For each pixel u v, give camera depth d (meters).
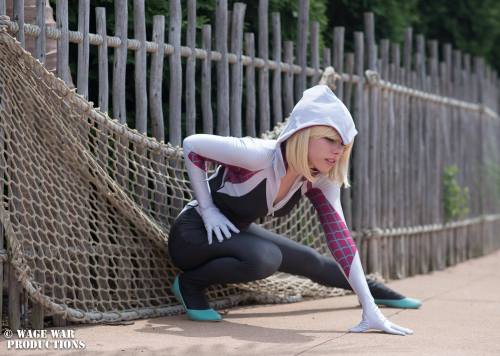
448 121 8.95
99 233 4.88
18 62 4.37
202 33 5.68
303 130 4.47
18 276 4.36
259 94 6.08
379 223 7.27
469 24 10.63
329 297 6.13
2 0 4.39
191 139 4.79
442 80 8.80
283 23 6.84
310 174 4.56
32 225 4.58
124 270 5.01
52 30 4.65
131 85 5.95
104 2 5.78
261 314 5.28
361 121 6.99
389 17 8.35
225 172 4.93
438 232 8.51
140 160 5.09
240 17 5.82
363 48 7.16
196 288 4.95
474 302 5.89
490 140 10.58
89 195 4.91
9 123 4.42
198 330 4.58
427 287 6.83
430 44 8.78
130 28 5.85
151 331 4.53
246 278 4.81
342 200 6.82
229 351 3.96
